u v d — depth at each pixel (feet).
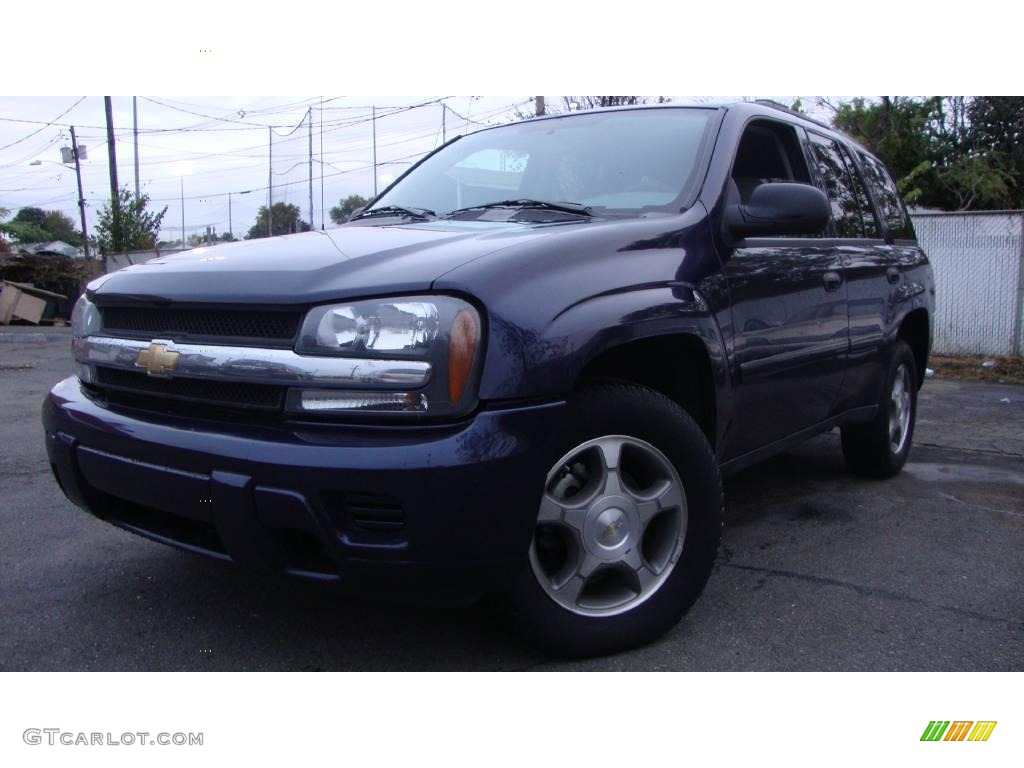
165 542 8.73
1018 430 22.89
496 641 9.40
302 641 9.39
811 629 9.83
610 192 11.07
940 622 10.11
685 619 10.02
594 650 8.84
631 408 8.71
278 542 7.75
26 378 33.22
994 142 61.87
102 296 9.41
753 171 12.09
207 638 9.43
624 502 8.79
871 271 14.46
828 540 13.06
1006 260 38.96
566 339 7.90
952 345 40.14
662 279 9.20
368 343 7.53
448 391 7.42
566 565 8.63
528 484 7.61
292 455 7.40
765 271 10.94
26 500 14.76
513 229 9.46
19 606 10.20
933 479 17.01
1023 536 13.38
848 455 16.55
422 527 7.27
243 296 8.02
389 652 9.16
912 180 59.72
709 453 9.37
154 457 8.18
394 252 8.52
